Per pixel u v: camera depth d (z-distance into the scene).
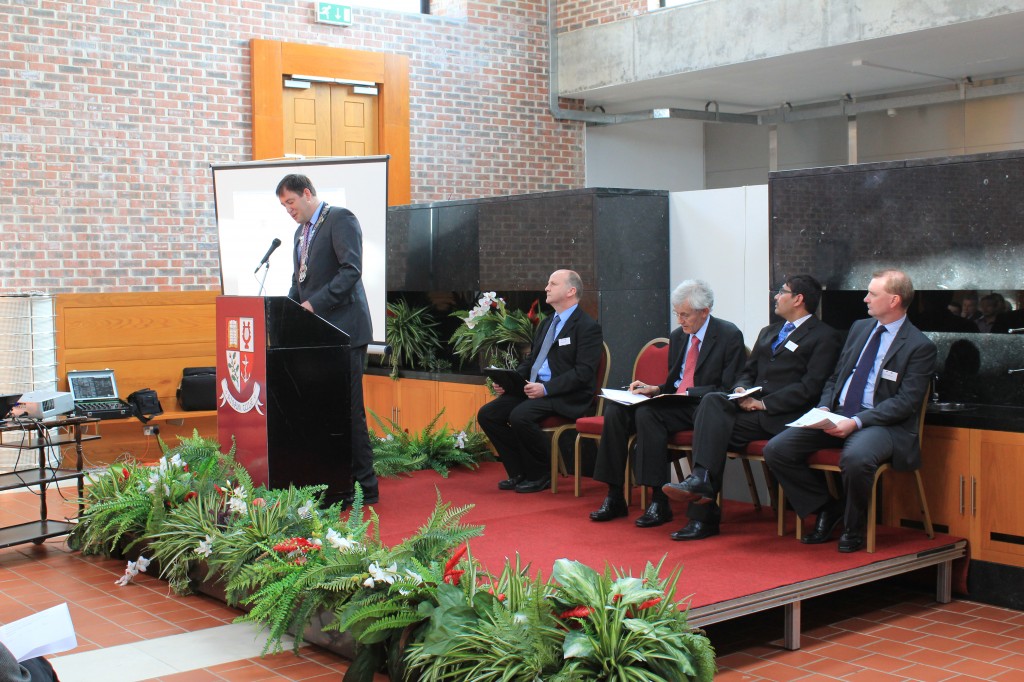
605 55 10.27
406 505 5.73
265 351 5.04
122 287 8.52
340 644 4.01
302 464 5.17
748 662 4.04
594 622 3.28
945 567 4.86
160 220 8.69
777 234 5.86
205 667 3.89
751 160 12.16
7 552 5.71
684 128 12.33
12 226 8.05
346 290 5.43
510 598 3.48
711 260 6.70
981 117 10.19
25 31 8.07
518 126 10.73
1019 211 4.95
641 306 6.85
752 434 5.15
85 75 8.32
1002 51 8.77
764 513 5.55
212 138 8.93
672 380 5.63
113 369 8.35
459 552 3.71
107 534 5.42
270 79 9.09
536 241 7.23
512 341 7.26
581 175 11.26
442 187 10.27
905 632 4.41
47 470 5.83
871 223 5.48
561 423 6.03
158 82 8.65
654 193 6.87
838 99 11.08
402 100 9.88
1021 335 5.10
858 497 4.68
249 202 7.67
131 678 3.77
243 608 4.61
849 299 5.77
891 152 10.97
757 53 8.98
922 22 7.93
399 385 8.15
